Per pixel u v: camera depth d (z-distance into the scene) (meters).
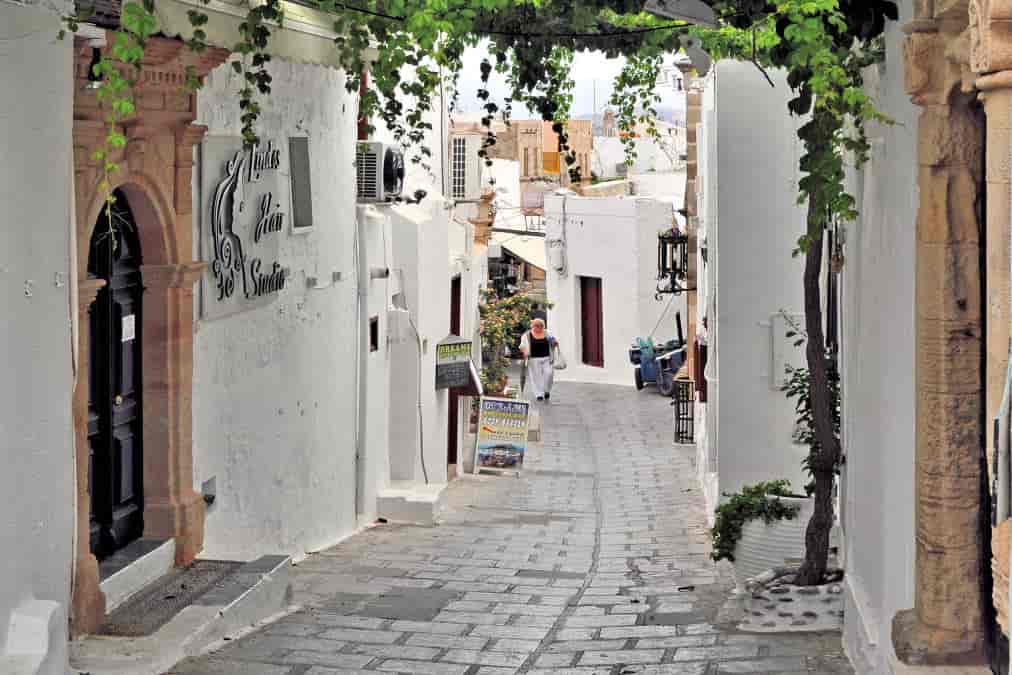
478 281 27.16
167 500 11.29
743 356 14.08
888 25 8.01
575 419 32.06
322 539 15.73
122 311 10.88
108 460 10.64
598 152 47.94
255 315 13.32
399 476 19.98
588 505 20.36
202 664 9.19
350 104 16.47
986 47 5.53
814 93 7.95
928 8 6.72
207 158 11.88
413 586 13.00
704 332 23.09
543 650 10.00
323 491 15.77
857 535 9.62
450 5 9.61
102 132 9.62
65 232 7.75
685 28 11.34
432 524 18.08
